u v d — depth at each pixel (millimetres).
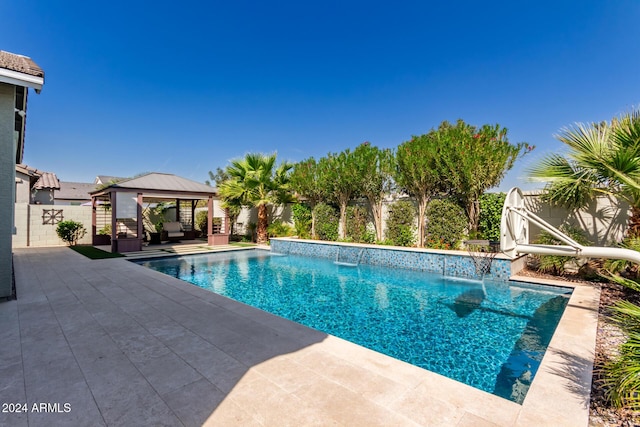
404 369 2799
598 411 2201
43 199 20750
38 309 4594
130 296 5340
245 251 13438
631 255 3873
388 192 11469
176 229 16438
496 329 4711
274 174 14703
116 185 12078
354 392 2424
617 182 5680
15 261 9258
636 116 5055
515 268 7367
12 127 5254
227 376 2664
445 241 9336
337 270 9461
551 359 2971
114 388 2469
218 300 5086
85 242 14539
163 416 2123
